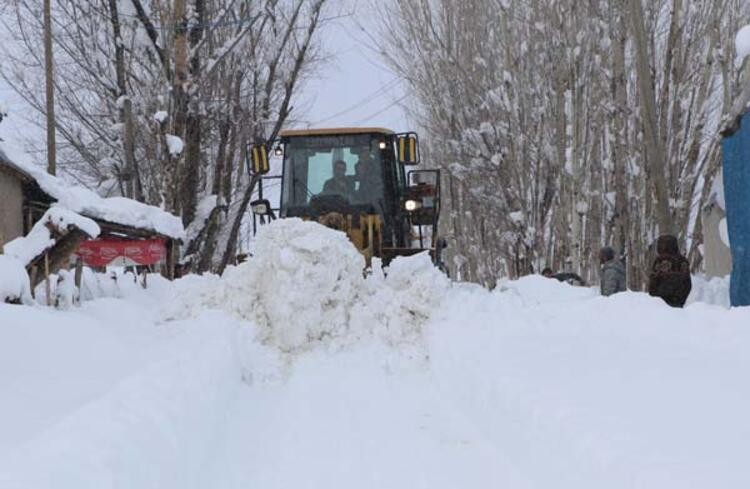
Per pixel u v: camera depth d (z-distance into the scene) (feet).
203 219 104.94
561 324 46.03
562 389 29.09
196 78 101.76
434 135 118.42
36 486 17.85
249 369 45.19
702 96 75.66
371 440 30.71
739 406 25.17
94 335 40.65
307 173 68.23
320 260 51.65
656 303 45.75
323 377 44.34
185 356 38.17
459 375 38.68
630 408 25.64
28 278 44.37
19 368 33.04
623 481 20.01
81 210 59.82
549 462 24.80
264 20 118.93
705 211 73.31
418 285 52.42
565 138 88.38
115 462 20.66
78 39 112.37
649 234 79.15
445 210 137.80
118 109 108.27
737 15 74.49
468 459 28.04
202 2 102.83
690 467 19.47
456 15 109.29
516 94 97.55
